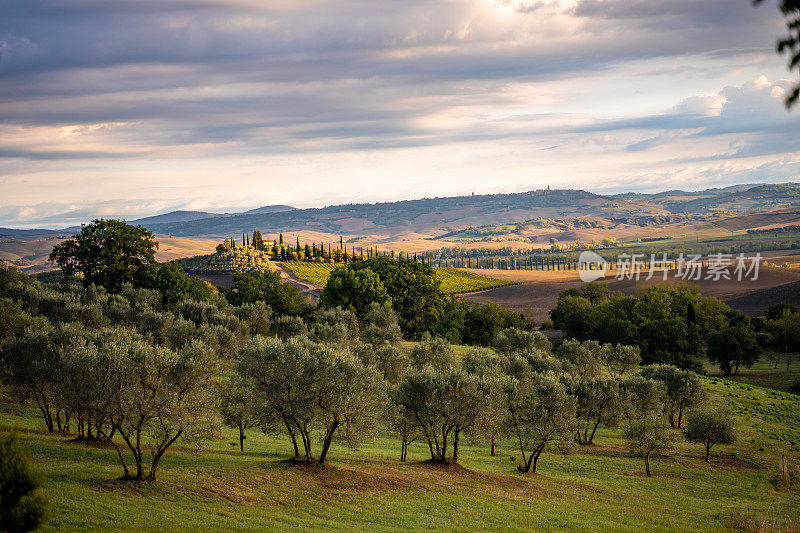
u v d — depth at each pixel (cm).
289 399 3741
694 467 5738
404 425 4634
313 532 2791
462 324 14288
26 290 7500
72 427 4219
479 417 4600
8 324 4822
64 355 3131
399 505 3456
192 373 3145
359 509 3275
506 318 16112
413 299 13025
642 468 5591
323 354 3834
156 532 2483
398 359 6850
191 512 2800
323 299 11975
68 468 3120
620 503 4322
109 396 2958
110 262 10488
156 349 3180
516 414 5069
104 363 2988
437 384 4609
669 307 16375
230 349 6481
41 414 4406
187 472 3394
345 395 3791
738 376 12581
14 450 1878
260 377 3778
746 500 4738
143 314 6975
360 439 3941
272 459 4016
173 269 11150
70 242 10538
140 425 3042
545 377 5225
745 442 6762
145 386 3033
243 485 3328
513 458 5503
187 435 3184
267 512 2998
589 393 6350
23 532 1856
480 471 4691
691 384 7450
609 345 9619
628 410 6488
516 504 3844
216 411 3300
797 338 15838
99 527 2427
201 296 11531
